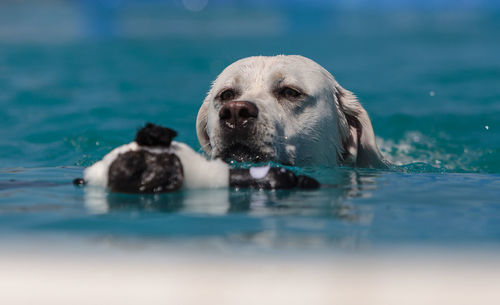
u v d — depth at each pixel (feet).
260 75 25.29
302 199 15.96
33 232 11.78
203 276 8.13
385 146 37.91
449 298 7.29
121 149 15.87
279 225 12.66
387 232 12.09
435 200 16.37
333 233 11.90
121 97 53.78
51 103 50.31
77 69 72.90
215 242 10.91
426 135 40.86
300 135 24.76
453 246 10.78
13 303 7.17
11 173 22.29
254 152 21.90
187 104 50.52
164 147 15.56
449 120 44.70
